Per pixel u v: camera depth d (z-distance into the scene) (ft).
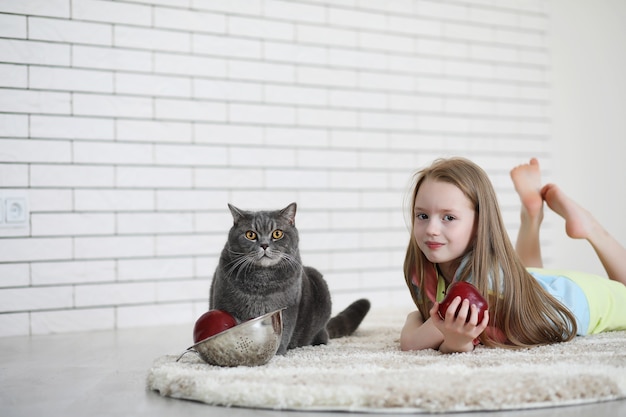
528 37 13.01
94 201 9.66
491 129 12.65
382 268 11.71
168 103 10.13
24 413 4.88
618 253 8.50
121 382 5.96
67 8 9.46
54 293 9.40
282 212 6.55
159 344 8.24
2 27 9.09
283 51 10.94
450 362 5.71
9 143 9.14
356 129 11.52
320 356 6.26
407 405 4.64
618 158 13.02
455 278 6.77
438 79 12.21
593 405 4.91
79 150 9.56
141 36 9.95
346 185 11.43
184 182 10.25
